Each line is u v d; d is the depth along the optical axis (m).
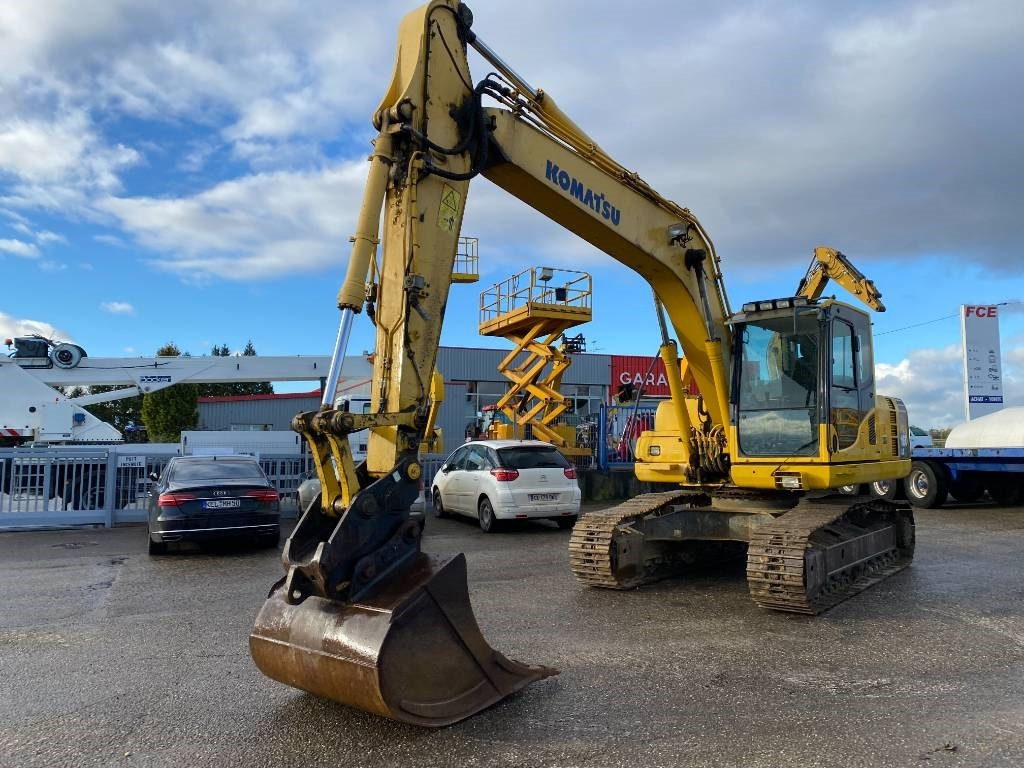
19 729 3.92
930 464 15.98
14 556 9.84
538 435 19.20
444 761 3.49
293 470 14.64
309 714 4.09
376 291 4.80
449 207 5.09
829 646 5.40
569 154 6.53
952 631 5.81
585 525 7.55
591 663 4.99
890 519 8.80
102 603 7.02
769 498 7.94
